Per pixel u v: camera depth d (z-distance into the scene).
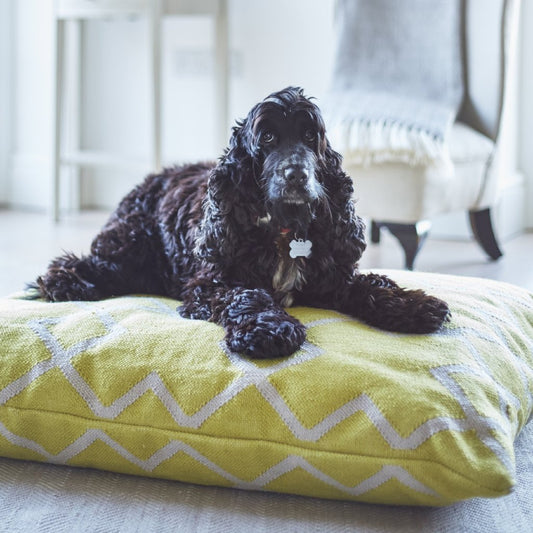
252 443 1.29
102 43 4.48
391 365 1.36
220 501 1.31
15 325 1.52
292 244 1.64
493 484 1.17
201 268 1.75
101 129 4.57
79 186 4.57
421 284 1.82
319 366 1.35
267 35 4.11
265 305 1.54
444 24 3.08
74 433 1.37
